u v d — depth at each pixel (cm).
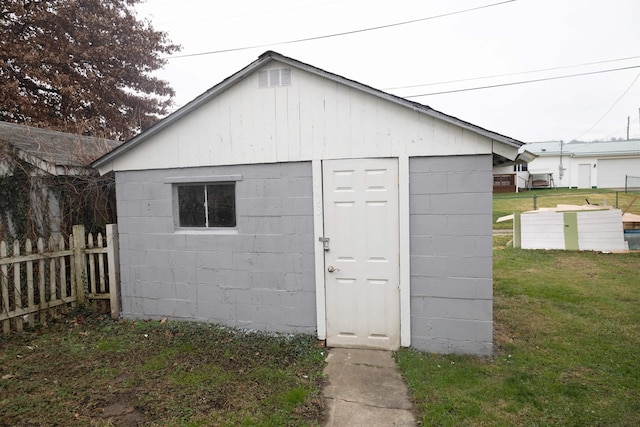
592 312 600
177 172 550
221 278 540
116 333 532
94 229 671
